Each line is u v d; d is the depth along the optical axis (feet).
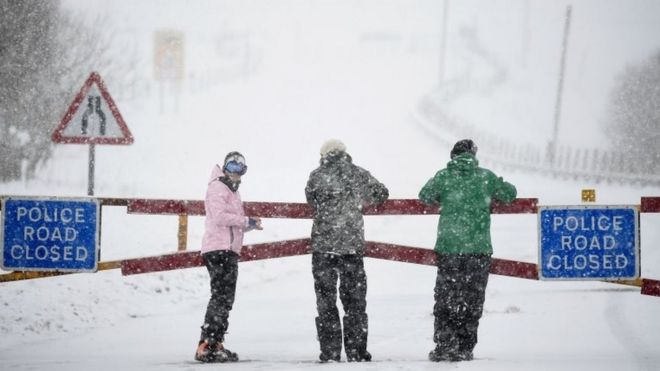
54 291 112.78
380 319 107.65
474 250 78.95
